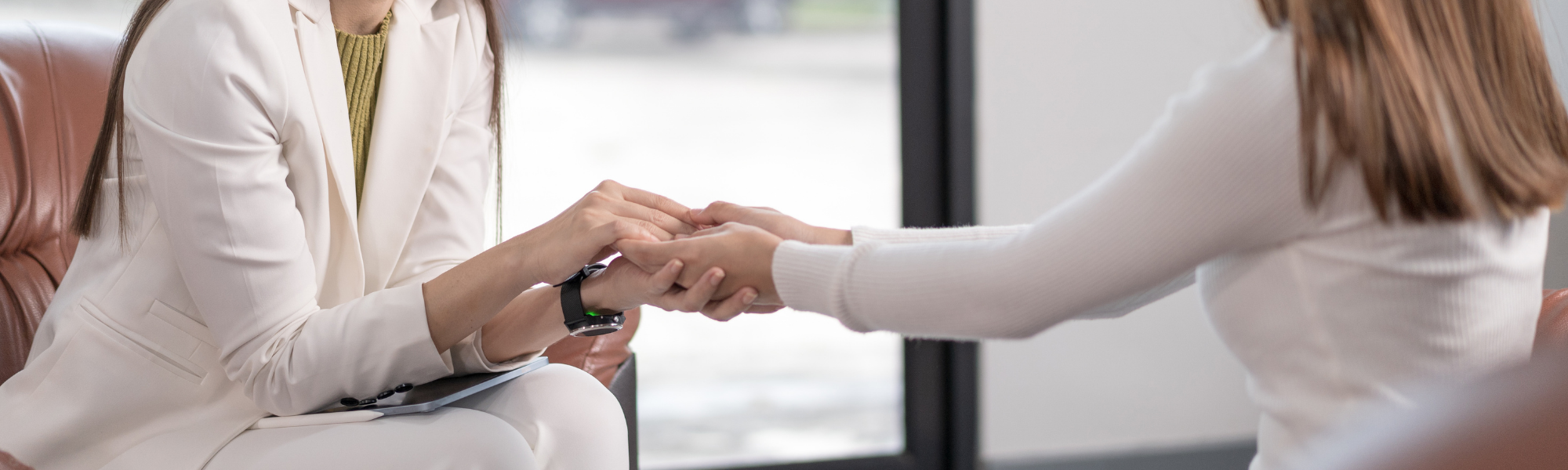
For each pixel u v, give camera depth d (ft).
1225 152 2.32
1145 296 3.23
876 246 2.95
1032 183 7.51
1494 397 1.58
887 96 10.09
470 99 4.06
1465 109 2.28
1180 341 7.86
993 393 7.72
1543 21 5.41
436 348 3.21
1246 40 7.51
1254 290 2.50
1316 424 2.41
